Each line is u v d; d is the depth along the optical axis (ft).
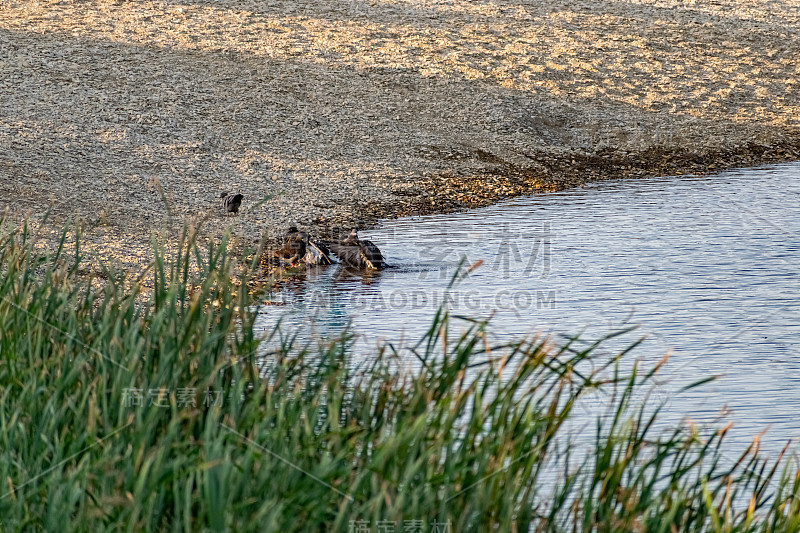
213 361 56.34
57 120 203.72
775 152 250.16
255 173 193.36
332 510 45.68
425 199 189.98
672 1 369.50
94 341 58.54
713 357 102.99
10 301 62.85
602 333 110.63
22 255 75.05
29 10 284.20
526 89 272.10
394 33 302.45
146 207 163.73
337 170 202.49
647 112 270.67
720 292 129.08
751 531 53.47
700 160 239.09
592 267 141.59
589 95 276.21
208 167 192.85
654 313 119.03
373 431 53.31
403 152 219.61
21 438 48.98
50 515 43.09
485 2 344.28
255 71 256.93
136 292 63.52
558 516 55.42
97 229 146.20
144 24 282.15
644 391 90.79
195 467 43.52
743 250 152.25
